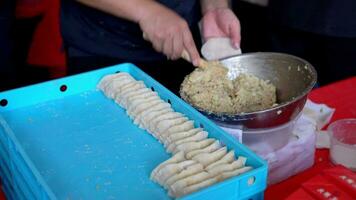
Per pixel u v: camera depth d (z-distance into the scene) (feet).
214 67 3.17
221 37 3.57
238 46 3.47
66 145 2.66
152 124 2.72
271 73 3.22
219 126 2.68
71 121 2.92
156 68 4.46
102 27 4.21
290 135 2.79
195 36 4.21
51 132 2.80
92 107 3.08
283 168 2.75
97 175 2.40
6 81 5.62
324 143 3.05
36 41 6.29
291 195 2.26
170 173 2.26
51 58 6.34
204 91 3.00
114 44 4.27
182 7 4.23
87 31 4.25
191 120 2.74
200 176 2.19
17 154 2.38
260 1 6.56
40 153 2.60
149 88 3.19
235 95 3.04
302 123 2.93
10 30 5.48
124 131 2.79
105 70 3.34
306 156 2.82
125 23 4.16
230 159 2.32
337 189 2.25
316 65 5.84
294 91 3.06
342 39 5.42
